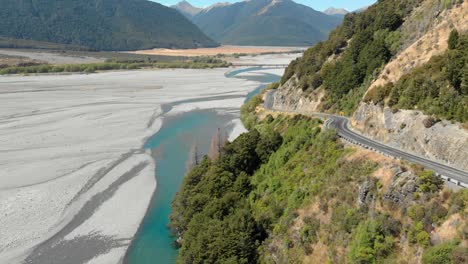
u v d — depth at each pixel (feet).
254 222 141.79
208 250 133.69
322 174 145.38
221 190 173.27
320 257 120.57
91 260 154.61
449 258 89.25
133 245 166.40
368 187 120.47
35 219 183.93
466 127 128.36
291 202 145.59
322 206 131.75
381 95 175.22
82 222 183.62
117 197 210.59
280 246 132.98
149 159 271.28
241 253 131.23
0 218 183.32
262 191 168.45
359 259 107.24
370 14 279.90
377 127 169.48
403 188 111.65
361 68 236.43
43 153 276.41
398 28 236.43
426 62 168.96
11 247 161.68
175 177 239.91
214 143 257.14
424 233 99.71
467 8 172.96
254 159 196.95
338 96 247.91
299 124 209.15
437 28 182.91
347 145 154.20
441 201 103.65
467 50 139.64
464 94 136.26
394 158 127.75
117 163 261.03
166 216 191.42
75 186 221.66
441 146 132.46
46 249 161.07
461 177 113.09
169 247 165.48
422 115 146.72
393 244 105.70
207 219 150.30
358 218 118.01
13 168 246.47
